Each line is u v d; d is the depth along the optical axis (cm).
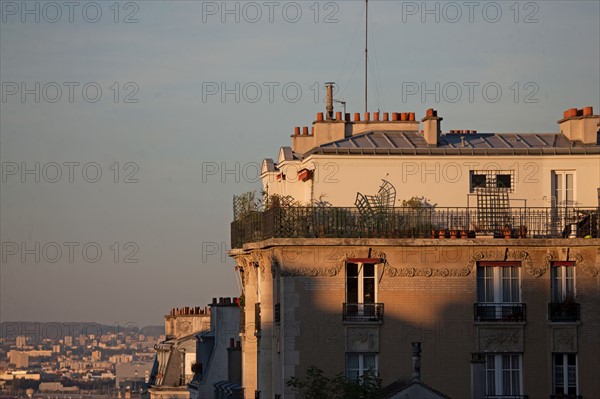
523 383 17000
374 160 17688
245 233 19250
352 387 15725
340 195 17625
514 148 17850
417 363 14925
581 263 17075
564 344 17025
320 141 18738
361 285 17000
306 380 16800
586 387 17012
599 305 17050
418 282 17012
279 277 17325
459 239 16988
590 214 17325
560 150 17775
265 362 18112
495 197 17675
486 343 16962
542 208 17612
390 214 17262
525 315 17050
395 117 19012
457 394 16912
